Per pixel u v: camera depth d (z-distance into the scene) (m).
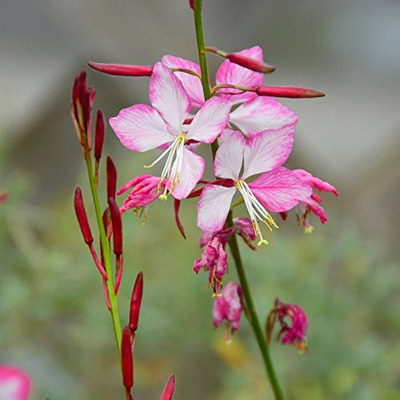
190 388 0.78
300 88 0.49
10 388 0.54
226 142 0.49
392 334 0.75
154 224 0.76
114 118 0.49
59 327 0.75
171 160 0.49
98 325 0.71
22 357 0.70
